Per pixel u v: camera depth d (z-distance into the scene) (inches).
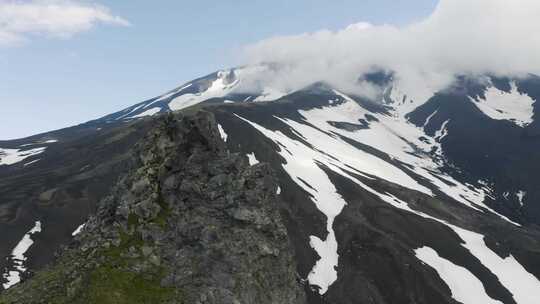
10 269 3489.2
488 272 4370.1
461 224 5511.8
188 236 1441.9
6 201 4591.5
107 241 1384.1
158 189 1544.0
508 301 4018.2
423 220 4980.3
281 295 1521.9
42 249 3809.1
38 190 4894.2
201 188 1576.0
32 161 7465.6
